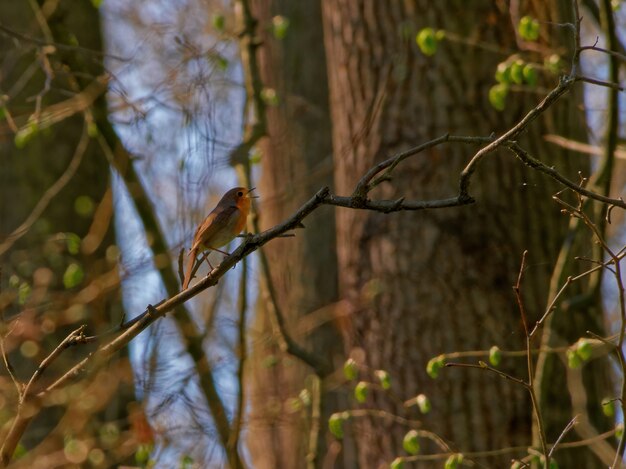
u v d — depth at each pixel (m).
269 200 16.38
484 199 11.01
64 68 12.53
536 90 10.76
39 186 15.19
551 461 8.33
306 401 12.18
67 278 11.62
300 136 18.77
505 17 11.46
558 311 10.25
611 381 11.71
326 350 17.78
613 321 20.67
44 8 12.55
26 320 12.86
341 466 16.34
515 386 10.68
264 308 18.75
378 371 10.07
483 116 11.20
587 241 10.64
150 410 12.18
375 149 11.52
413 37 11.47
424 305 10.98
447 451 10.23
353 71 11.99
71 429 12.45
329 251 18.52
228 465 11.62
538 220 11.07
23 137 12.23
